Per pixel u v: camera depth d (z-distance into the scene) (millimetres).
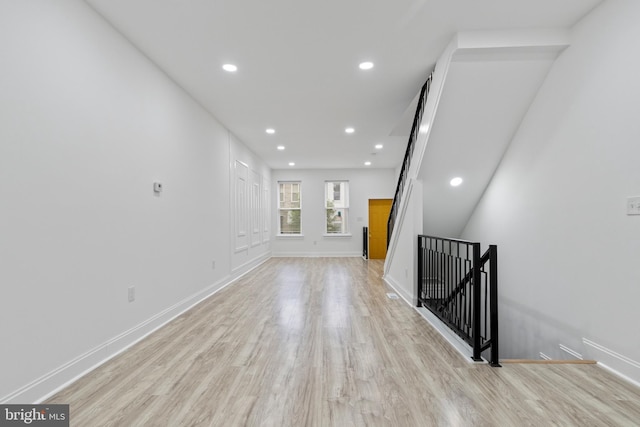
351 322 3414
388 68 3402
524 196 3416
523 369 2311
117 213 2664
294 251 9672
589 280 2520
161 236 3352
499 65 2916
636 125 2102
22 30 1845
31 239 1891
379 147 6898
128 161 2818
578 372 2258
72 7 2209
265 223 8781
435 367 2346
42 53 1974
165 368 2342
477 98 3186
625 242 2186
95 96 2426
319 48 3008
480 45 2742
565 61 2762
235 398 1936
